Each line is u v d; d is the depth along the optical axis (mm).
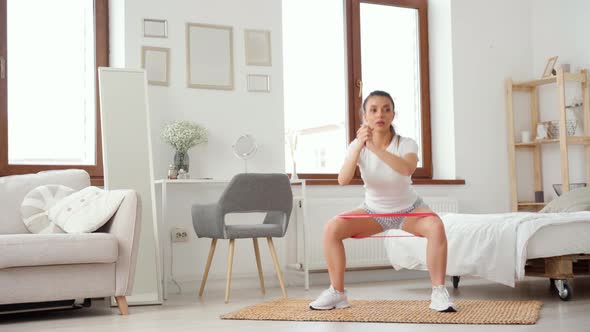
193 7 5316
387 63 6426
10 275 3660
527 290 4809
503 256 4137
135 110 4688
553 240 4105
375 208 3750
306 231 5199
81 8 5215
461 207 6344
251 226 4480
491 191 6500
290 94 5973
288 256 5527
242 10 5504
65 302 4066
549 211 5230
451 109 6383
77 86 5176
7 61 4945
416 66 6574
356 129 6188
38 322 3680
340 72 6234
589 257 4254
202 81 5312
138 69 4750
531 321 3242
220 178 5336
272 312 3711
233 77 5430
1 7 4918
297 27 6062
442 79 6469
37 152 5035
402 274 5980
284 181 4465
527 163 6719
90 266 3852
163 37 5199
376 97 3668
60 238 3715
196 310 4055
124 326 3449
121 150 4602
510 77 6594
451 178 6371
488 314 3467
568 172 6176
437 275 3633
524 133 6512
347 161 3672
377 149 3600
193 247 5176
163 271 4754
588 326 3143
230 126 5398
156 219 4598
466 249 4293
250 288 5320
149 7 5168
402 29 6527
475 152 6441
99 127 5180
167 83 5184
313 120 6059
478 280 5590
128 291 3938
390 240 4984
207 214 4496
